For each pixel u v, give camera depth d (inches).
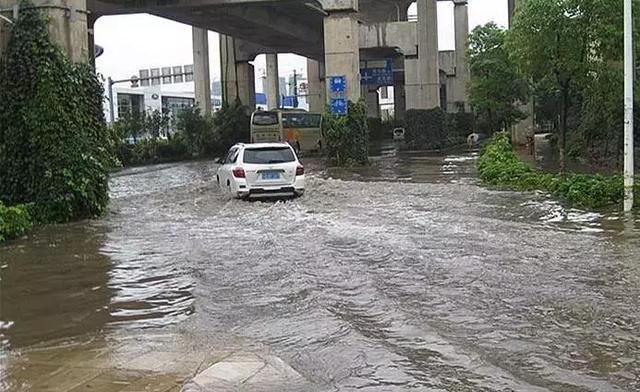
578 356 230.4
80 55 661.9
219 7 1332.4
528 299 299.3
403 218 547.5
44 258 442.0
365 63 2149.4
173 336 271.7
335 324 275.9
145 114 1903.3
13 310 319.9
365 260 393.1
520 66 738.8
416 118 1744.6
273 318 289.3
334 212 601.9
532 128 1486.2
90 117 645.3
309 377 221.3
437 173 1004.6
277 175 706.8
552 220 515.2
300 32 1812.3
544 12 681.6
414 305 297.6
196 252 440.1
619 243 416.2
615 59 683.4
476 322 270.4
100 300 333.1
